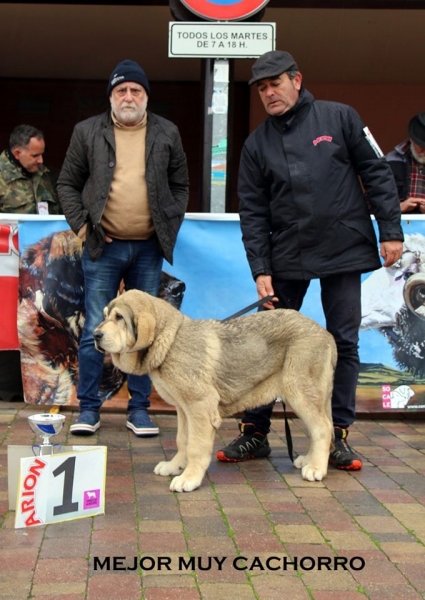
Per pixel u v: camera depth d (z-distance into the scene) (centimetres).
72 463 336
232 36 496
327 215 419
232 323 407
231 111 522
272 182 431
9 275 536
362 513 353
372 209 433
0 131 1053
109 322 368
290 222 427
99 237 458
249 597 268
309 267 427
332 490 386
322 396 406
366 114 1063
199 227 524
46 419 347
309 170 417
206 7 499
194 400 382
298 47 917
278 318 411
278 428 512
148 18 820
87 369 483
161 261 487
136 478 398
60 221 527
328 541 318
